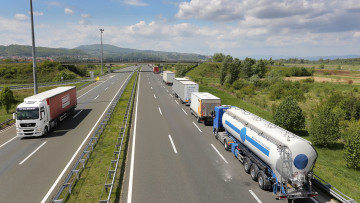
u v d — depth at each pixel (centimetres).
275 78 5988
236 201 997
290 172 973
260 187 1119
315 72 9688
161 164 1365
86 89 4897
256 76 6306
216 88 5312
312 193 968
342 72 9244
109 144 1662
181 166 1344
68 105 2481
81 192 1032
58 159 1406
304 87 5006
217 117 1803
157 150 1587
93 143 1569
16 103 3544
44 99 1911
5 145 1658
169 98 3872
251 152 1291
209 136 1936
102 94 4200
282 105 2102
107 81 6600
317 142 1783
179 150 1598
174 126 2212
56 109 2130
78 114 2650
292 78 7450
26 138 1816
